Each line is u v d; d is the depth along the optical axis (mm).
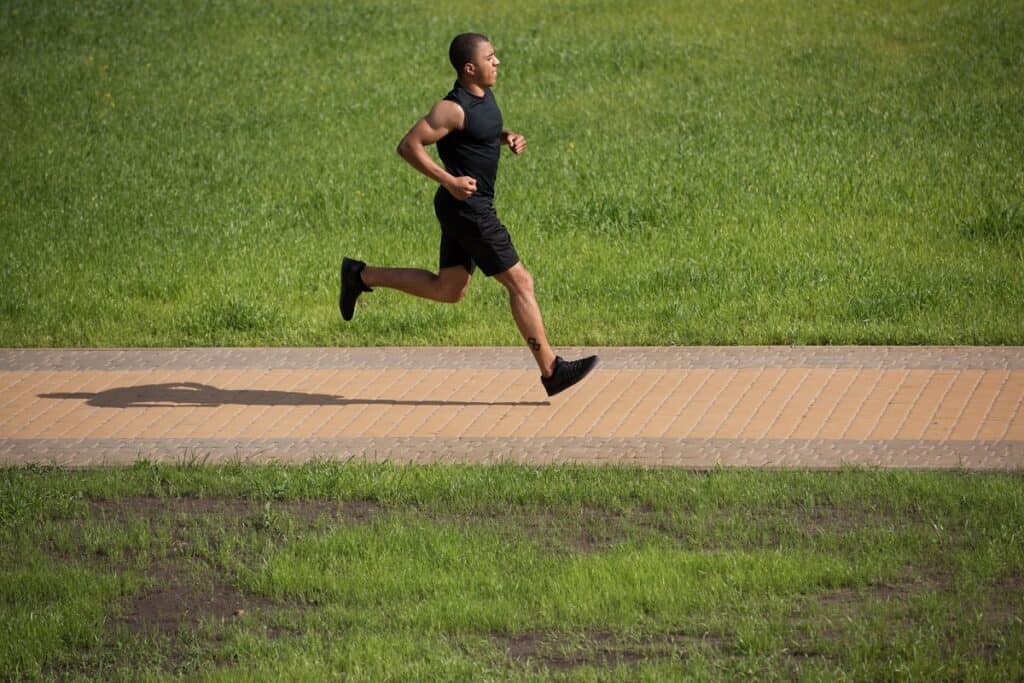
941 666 17891
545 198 48188
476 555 21812
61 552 22812
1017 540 21484
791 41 69812
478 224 27750
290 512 24078
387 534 22641
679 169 50750
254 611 20594
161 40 75438
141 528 23250
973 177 47875
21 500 24250
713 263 40375
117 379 32125
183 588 21453
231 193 50625
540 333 28453
